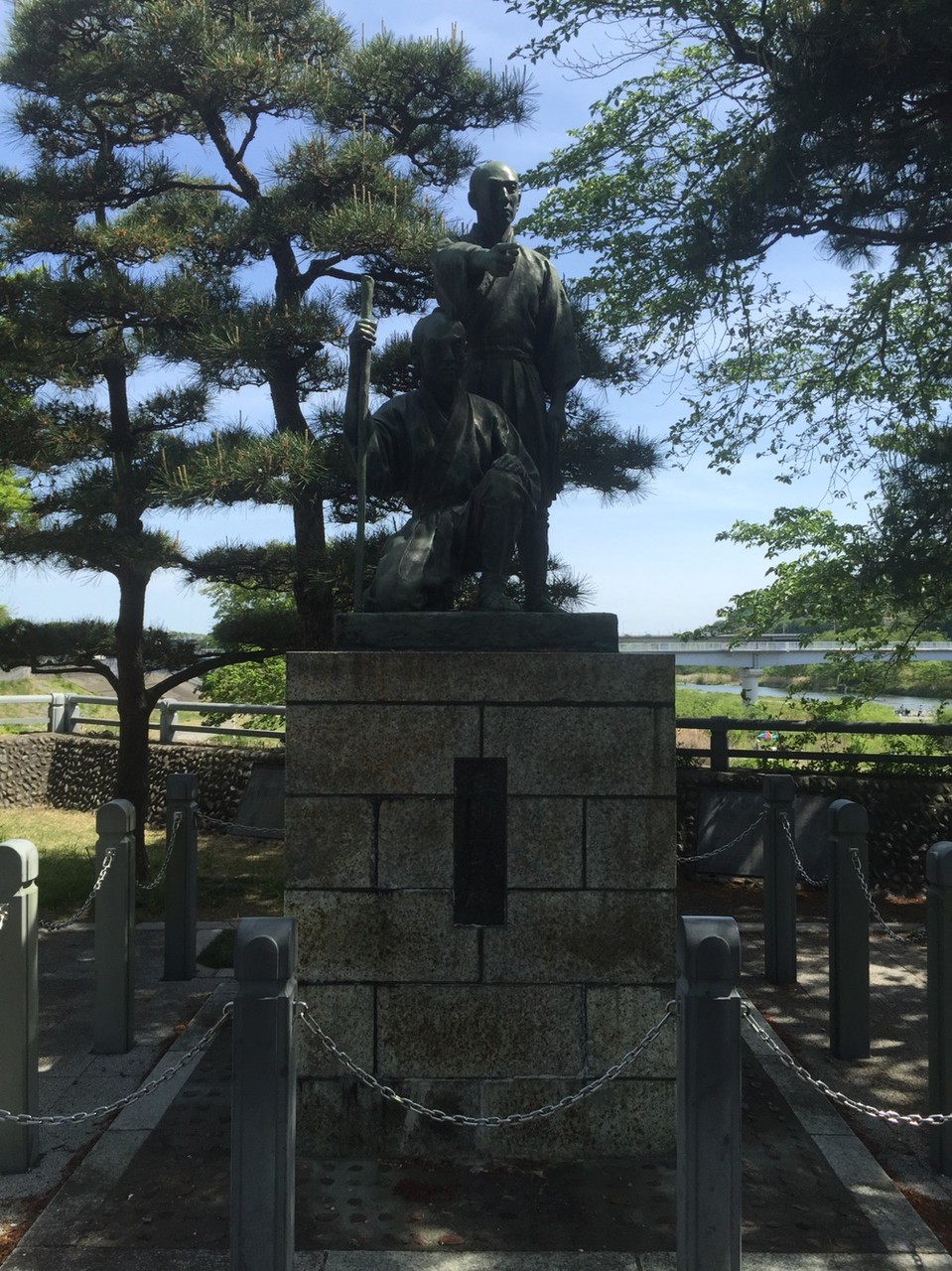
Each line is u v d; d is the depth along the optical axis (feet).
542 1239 11.53
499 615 14.01
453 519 15.33
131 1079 16.22
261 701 49.70
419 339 15.25
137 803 30.83
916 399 29.09
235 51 25.80
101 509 26.89
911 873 31.48
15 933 13.38
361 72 27.84
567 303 16.70
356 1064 13.30
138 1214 12.14
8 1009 13.37
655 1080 13.28
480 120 29.48
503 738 13.46
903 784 32.22
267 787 39.63
